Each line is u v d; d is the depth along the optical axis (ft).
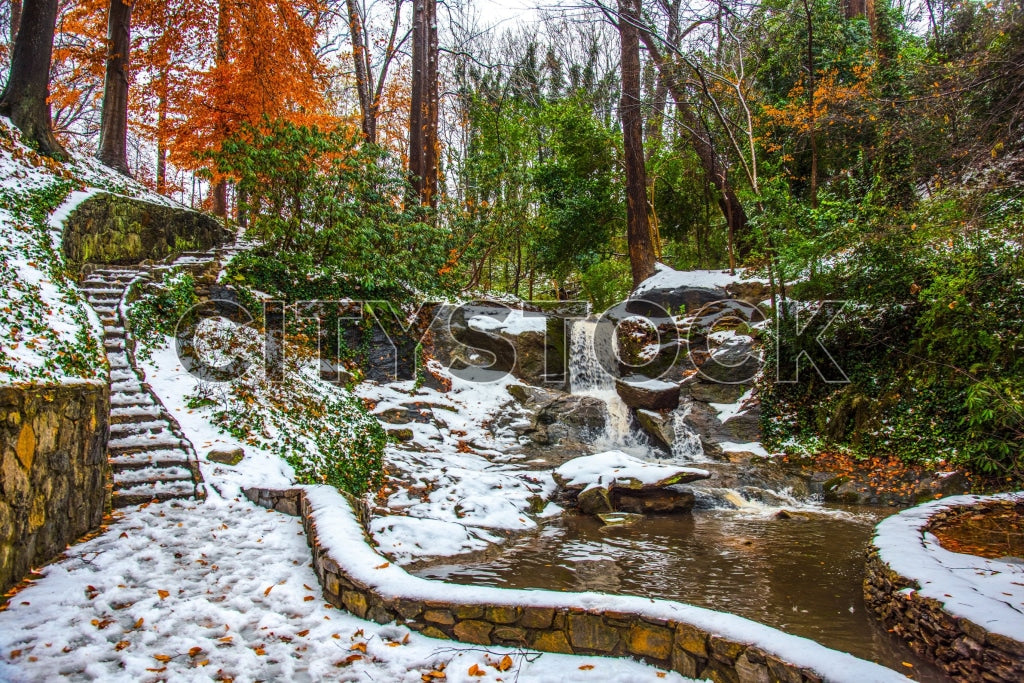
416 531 22.31
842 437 35.17
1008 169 26.94
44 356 17.58
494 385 42.06
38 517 14.88
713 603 17.49
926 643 13.70
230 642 12.13
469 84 59.00
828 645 14.58
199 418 25.38
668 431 38.06
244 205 40.34
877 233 34.94
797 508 29.50
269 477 22.63
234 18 51.01
